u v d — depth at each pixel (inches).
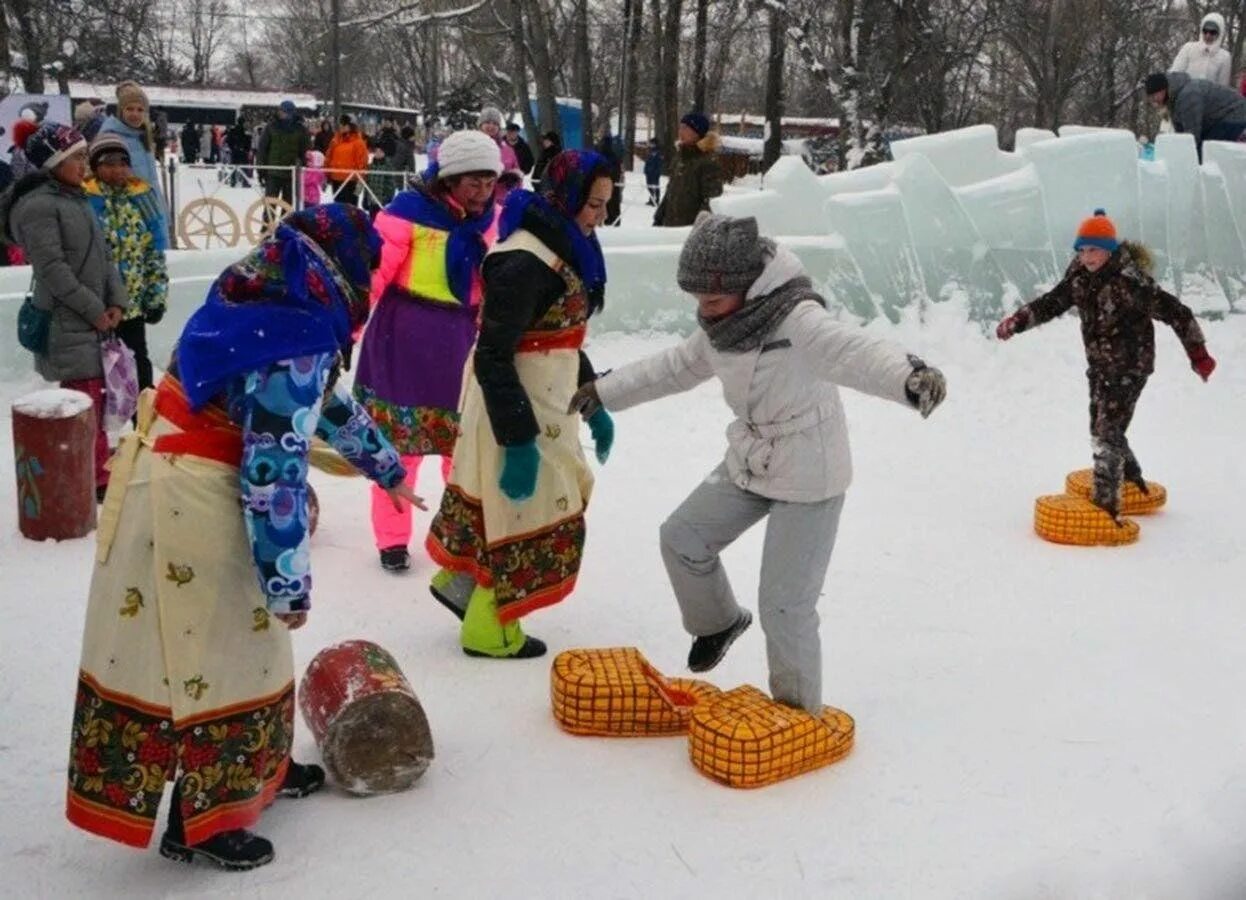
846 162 984.9
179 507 118.9
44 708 161.2
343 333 122.8
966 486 281.7
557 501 177.6
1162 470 296.0
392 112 1801.2
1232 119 518.3
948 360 372.2
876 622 200.5
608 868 130.3
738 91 2301.9
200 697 120.8
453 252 203.2
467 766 151.0
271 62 2952.8
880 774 151.2
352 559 222.4
